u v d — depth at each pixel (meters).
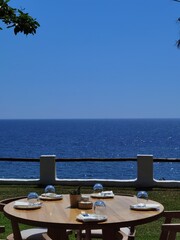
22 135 134.50
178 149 73.50
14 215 5.01
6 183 13.81
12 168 41.97
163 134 142.38
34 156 59.34
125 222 4.73
